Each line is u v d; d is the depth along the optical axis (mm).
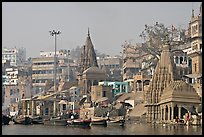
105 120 186125
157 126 181500
